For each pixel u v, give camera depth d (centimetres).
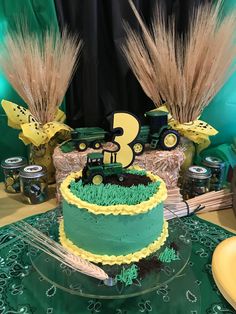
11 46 101
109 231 72
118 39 110
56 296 73
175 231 90
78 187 78
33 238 85
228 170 123
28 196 109
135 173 87
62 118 116
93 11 104
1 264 82
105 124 119
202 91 105
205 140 116
